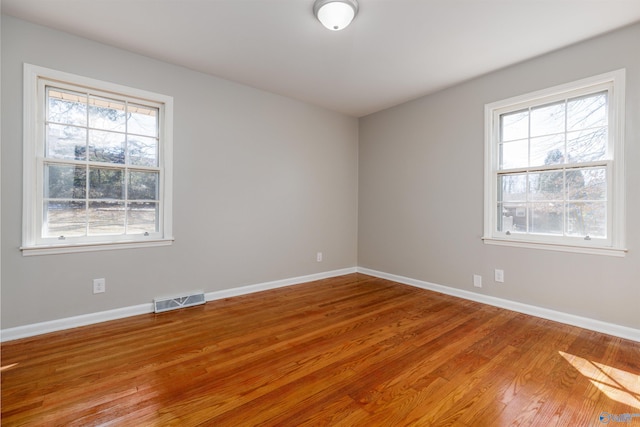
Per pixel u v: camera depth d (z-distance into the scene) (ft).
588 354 6.88
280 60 9.55
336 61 9.60
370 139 14.94
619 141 7.82
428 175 12.37
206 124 10.60
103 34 8.21
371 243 14.92
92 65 8.51
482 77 10.58
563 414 4.90
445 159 11.75
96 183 8.81
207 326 8.45
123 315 9.06
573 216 8.76
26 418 4.70
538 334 7.97
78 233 8.54
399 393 5.44
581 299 8.48
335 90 11.96
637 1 6.61
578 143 8.68
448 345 7.33
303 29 7.89
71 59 8.21
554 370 6.21
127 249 9.13
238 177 11.43
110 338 7.61
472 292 10.96
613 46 7.87
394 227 13.78
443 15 7.21
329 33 8.05
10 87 7.48
